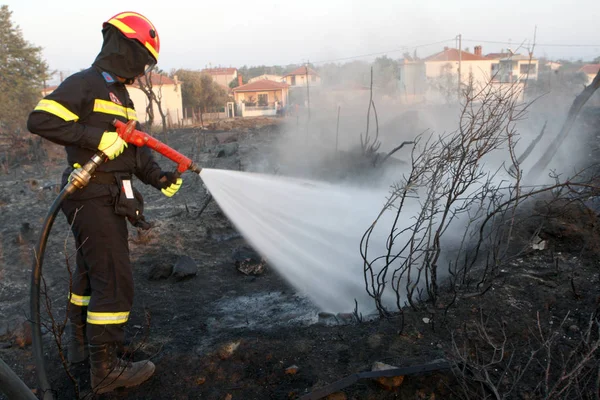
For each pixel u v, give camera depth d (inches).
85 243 105.5
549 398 87.3
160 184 119.9
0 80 1189.7
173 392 108.0
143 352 122.7
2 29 1199.6
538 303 126.1
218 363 115.4
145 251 200.7
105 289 106.3
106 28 109.0
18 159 486.9
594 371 100.7
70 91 99.8
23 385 80.0
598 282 133.2
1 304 157.0
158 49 112.9
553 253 150.7
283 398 102.1
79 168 102.6
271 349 117.0
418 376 101.6
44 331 136.6
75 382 93.0
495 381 101.4
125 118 111.3
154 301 158.6
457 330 116.0
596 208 178.1
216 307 154.6
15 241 212.7
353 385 101.5
